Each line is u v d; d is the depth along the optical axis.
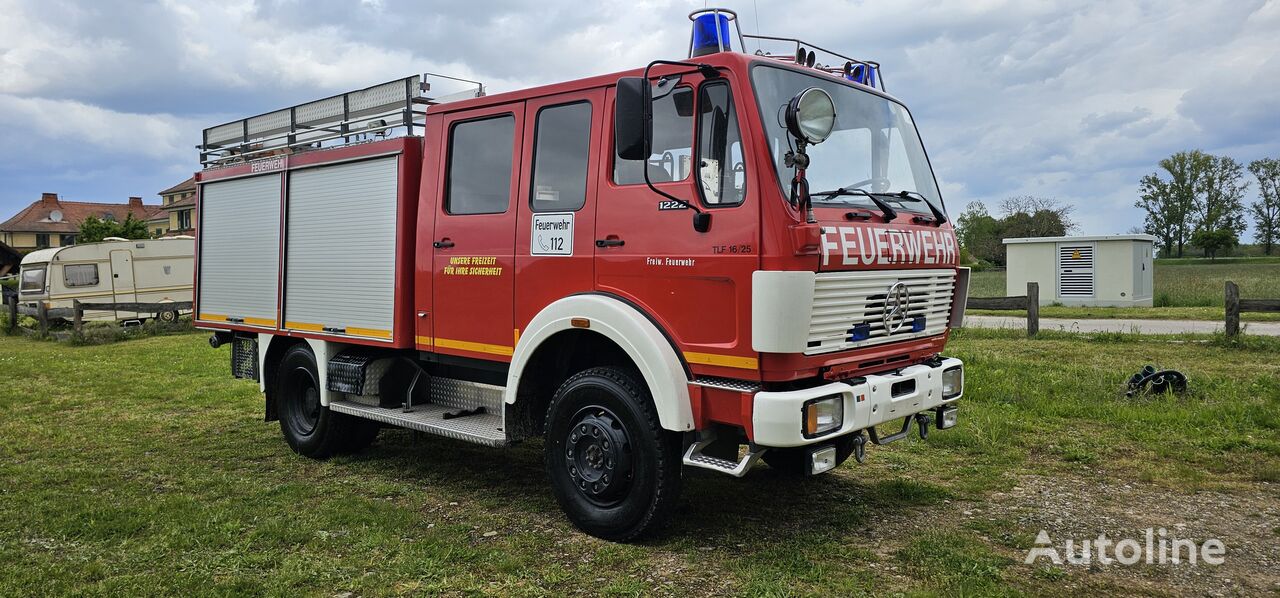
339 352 6.23
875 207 4.45
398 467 6.09
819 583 3.80
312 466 6.18
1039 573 3.90
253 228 6.83
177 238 21.86
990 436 6.45
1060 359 10.16
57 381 10.58
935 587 3.73
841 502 5.05
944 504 4.99
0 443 6.93
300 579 3.88
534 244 4.83
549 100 4.84
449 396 5.73
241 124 7.22
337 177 6.07
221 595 3.71
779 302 3.78
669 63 4.03
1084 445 6.21
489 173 5.16
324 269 6.17
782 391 3.94
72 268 19.95
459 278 5.25
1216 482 5.29
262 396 9.20
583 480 4.51
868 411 4.12
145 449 6.71
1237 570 3.93
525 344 4.69
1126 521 4.64
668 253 4.21
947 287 4.96
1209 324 14.30
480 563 4.11
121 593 3.74
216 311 7.27
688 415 4.12
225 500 5.18
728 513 4.84
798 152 3.86
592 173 4.58
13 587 3.82
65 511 4.93
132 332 17.19
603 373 4.46
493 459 6.32
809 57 4.78
